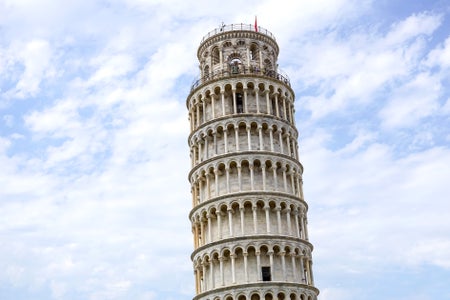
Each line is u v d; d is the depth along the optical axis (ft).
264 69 312.71
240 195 273.54
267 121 292.61
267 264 264.31
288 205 278.05
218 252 266.98
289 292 257.75
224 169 284.00
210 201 278.46
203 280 271.69
